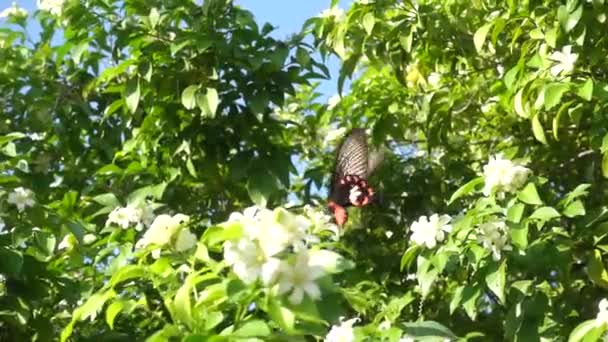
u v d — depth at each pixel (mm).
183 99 923
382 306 819
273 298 475
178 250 563
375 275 958
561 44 879
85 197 925
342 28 959
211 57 960
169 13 970
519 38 984
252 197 941
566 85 803
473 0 984
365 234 998
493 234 715
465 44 992
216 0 963
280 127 991
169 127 970
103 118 1004
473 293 725
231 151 984
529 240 735
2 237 757
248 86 964
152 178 972
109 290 583
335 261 482
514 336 732
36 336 761
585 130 997
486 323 877
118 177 981
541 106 832
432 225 740
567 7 849
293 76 973
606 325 648
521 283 735
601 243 783
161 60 964
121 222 852
